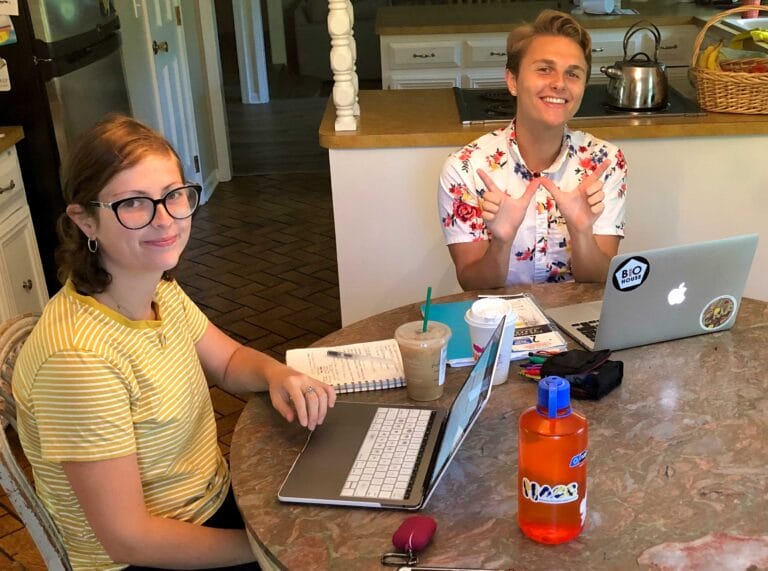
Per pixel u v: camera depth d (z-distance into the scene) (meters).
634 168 2.52
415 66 4.36
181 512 1.31
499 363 1.40
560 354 1.42
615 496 1.12
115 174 1.14
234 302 3.63
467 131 2.48
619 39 4.19
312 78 8.39
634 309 1.46
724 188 2.53
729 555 1.01
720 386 1.38
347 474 1.19
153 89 4.21
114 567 1.29
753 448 1.22
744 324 1.60
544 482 1.01
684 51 4.20
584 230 1.81
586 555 1.02
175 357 1.30
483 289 1.83
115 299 1.23
